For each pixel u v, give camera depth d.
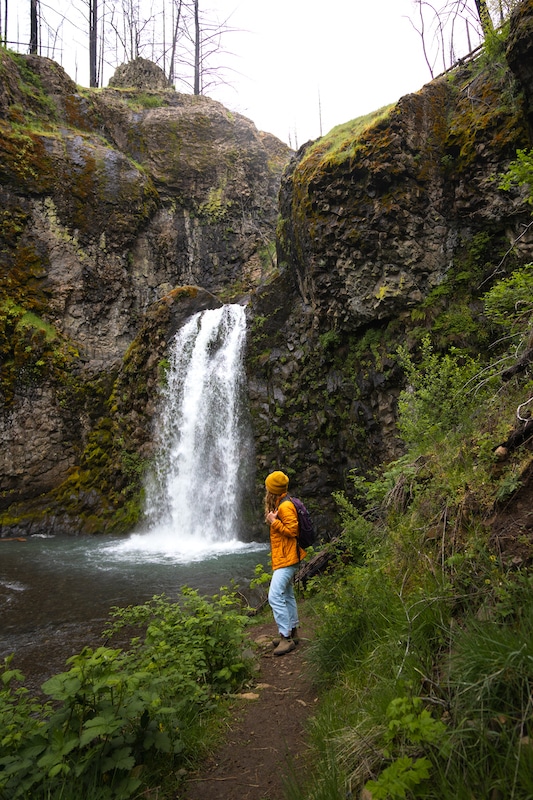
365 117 13.03
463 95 10.89
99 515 16.22
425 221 10.97
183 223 24.09
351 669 3.30
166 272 23.09
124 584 9.33
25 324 17.91
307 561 6.27
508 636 2.23
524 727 1.94
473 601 2.79
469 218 10.44
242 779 2.70
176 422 16.28
